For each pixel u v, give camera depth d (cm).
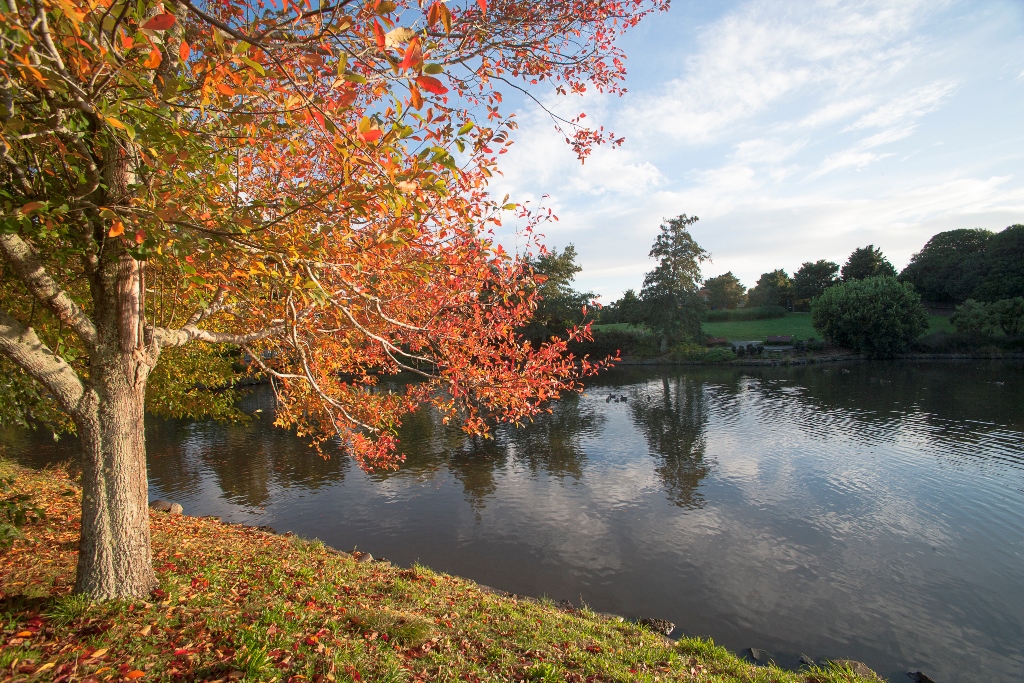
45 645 448
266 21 372
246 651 479
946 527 1349
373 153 339
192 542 950
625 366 5922
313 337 830
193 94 419
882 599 1028
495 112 545
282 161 573
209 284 522
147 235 382
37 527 882
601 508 1560
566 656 640
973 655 850
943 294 7250
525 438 2481
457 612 761
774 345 6378
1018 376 3809
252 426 2777
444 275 666
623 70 745
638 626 886
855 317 5369
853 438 2256
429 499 1652
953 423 2430
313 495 1691
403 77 288
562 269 5534
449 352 739
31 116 406
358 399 870
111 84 370
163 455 2195
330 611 660
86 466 543
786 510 1505
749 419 2769
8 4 352
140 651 462
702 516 1482
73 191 478
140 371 568
